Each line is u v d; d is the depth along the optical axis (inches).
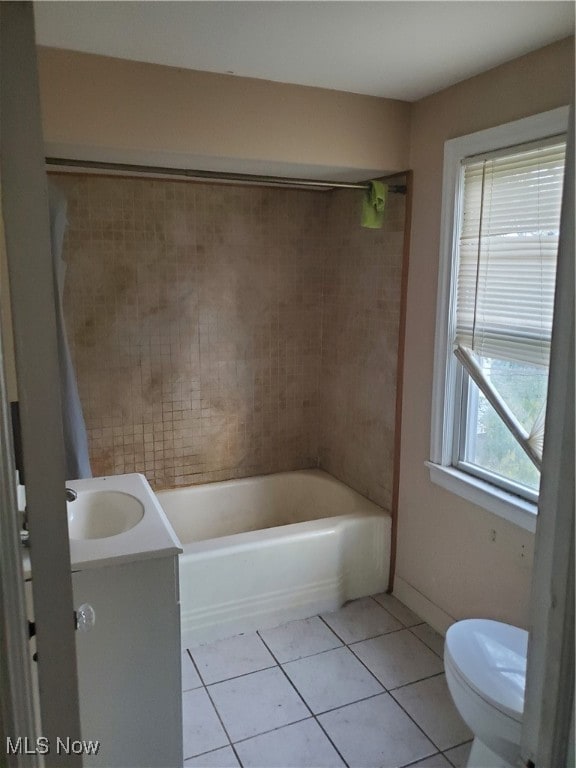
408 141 100.9
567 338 28.7
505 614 89.7
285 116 90.5
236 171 102.1
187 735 81.1
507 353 85.5
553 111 74.6
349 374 125.3
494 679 66.1
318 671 94.2
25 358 28.4
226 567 100.8
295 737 81.0
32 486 29.3
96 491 84.4
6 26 26.1
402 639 102.3
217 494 128.6
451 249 93.7
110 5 62.9
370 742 80.2
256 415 132.7
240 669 94.7
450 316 95.3
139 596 66.4
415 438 106.2
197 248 119.5
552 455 30.0
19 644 27.8
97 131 80.0
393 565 115.9
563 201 28.7
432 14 65.2
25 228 27.6
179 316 120.6
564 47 73.0
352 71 84.4
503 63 81.4
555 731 30.8
